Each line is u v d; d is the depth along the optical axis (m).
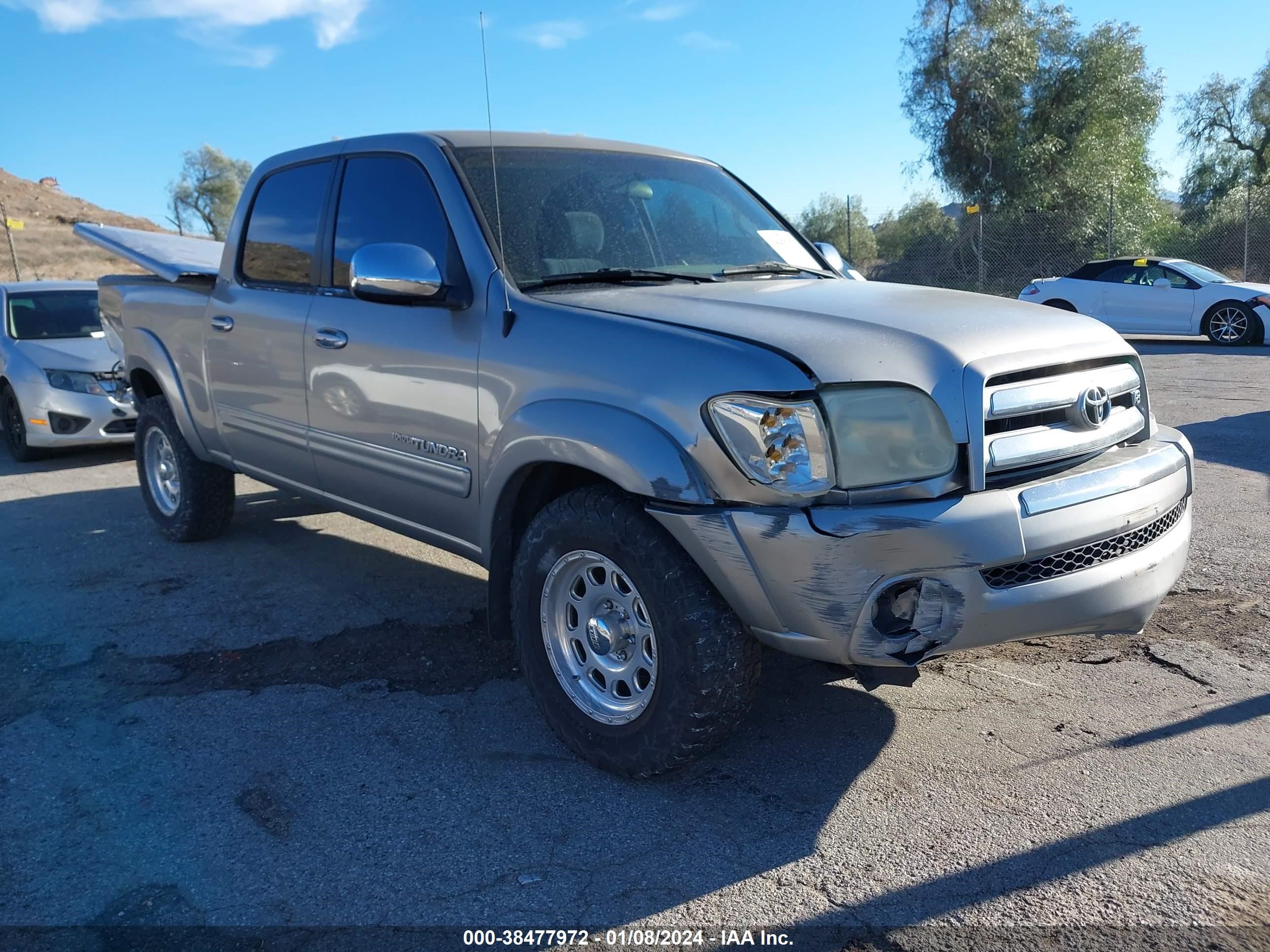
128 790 2.90
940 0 27.27
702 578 2.66
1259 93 32.88
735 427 2.49
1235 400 9.03
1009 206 26.56
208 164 49.00
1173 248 23.03
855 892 2.36
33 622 4.32
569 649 3.05
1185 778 2.82
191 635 4.13
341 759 3.07
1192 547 4.85
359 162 3.93
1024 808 2.70
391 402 3.54
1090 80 26.86
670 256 3.67
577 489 2.92
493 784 2.91
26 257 43.69
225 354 4.54
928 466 2.53
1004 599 2.54
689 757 2.76
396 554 5.29
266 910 2.35
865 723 3.23
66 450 9.03
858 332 2.67
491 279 3.23
